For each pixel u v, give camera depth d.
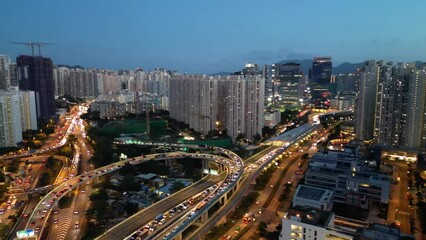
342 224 197.00
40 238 197.62
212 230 198.62
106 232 184.00
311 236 153.75
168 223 192.75
